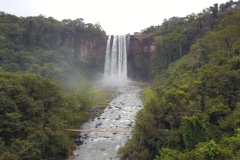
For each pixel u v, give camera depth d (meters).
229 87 27.09
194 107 25.39
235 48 36.78
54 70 51.00
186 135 22.08
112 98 58.75
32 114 24.73
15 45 61.88
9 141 21.31
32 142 20.94
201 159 16.16
